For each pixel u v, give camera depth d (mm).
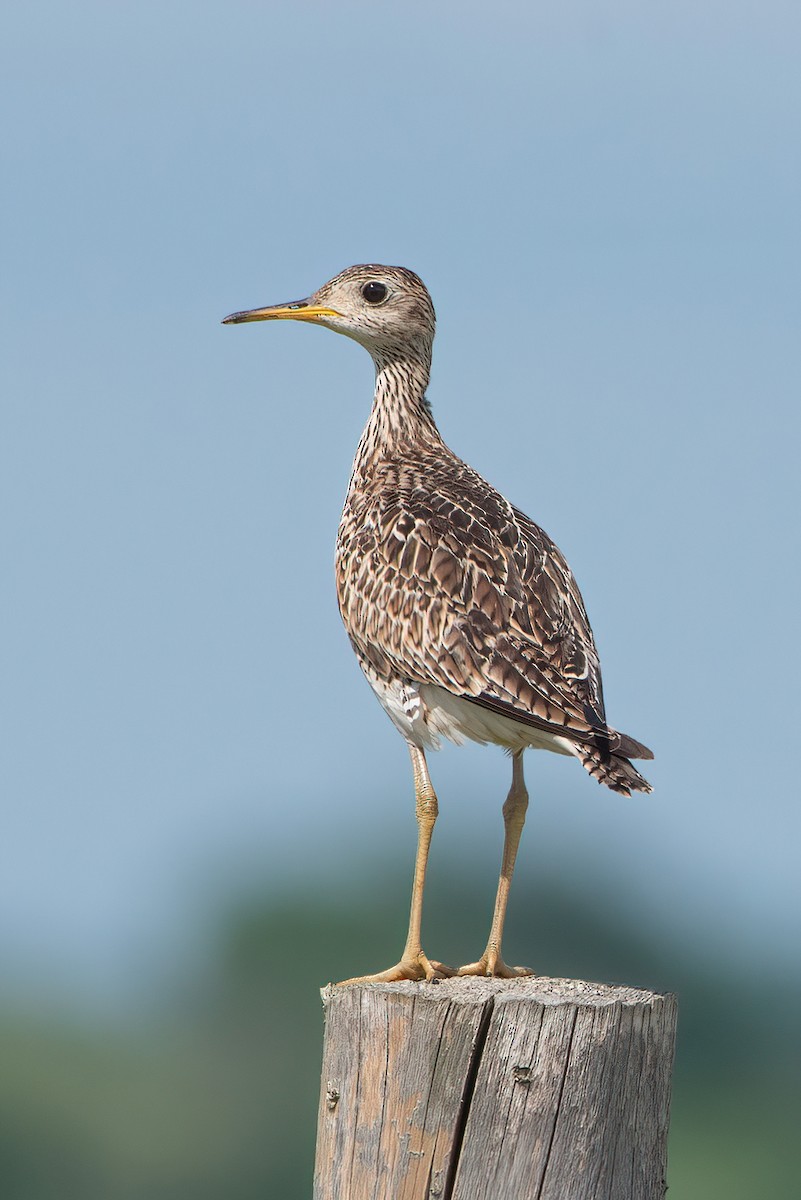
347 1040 10383
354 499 14570
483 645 12836
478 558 13234
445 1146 10016
